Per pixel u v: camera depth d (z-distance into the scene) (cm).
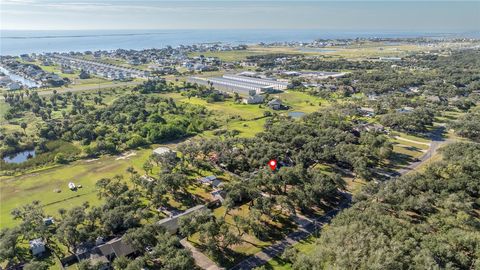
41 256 7944
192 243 8462
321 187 9994
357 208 8694
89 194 10906
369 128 17150
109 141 15162
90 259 7381
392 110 19900
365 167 11912
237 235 8375
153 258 7506
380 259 6053
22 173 12525
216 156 13375
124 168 13000
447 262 6575
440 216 8338
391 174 12294
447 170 10869
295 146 13925
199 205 9862
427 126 18088
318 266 6469
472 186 9831
